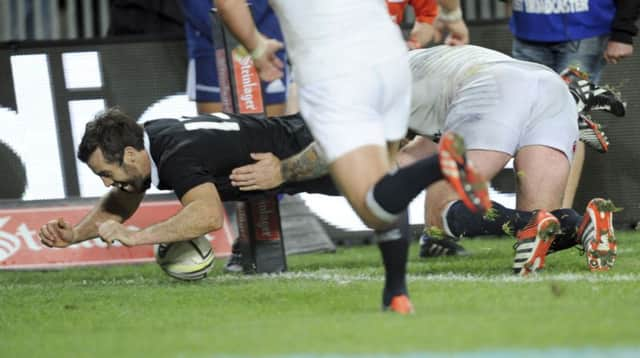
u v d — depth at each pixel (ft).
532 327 47.98
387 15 57.47
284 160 76.89
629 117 107.96
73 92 106.22
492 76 75.31
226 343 47.50
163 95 107.34
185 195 74.23
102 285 80.74
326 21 55.52
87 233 78.59
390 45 56.49
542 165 75.46
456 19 98.53
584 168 108.58
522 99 75.15
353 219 107.96
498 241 107.96
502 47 107.86
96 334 53.72
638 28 106.83
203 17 98.37
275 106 97.71
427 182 52.03
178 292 71.36
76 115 106.11
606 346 43.37
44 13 124.26
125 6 116.88
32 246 98.22
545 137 75.66
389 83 55.98
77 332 55.31
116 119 73.87
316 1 55.72
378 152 54.54
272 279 78.23
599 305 55.57
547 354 41.83
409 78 57.47
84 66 106.42
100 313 62.95
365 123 54.80
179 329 53.88
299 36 56.08
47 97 105.91
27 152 105.60
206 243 77.46
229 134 75.72
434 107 77.71
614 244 75.56
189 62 101.55
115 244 99.09
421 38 99.81
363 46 55.57
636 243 98.73
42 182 105.50
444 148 50.03
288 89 101.40
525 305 56.39
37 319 61.93
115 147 73.36
